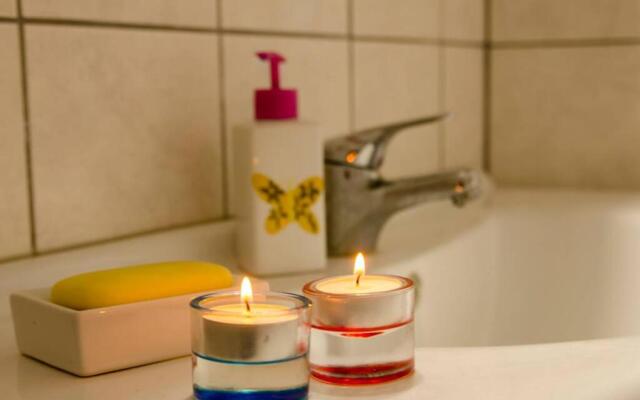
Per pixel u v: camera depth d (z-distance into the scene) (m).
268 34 0.85
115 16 0.69
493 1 1.28
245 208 0.69
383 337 0.43
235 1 0.81
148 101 0.72
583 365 0.45
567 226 1.04
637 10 1.18
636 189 1.21
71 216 0.67
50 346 0.48
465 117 1.25
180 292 0.50
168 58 0.74
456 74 1.22
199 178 0.78
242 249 0.71
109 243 0.69
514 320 1.05
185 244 0.72
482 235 1.00
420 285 0.81
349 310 0.42
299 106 0.90
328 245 0.78
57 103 0.65
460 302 0.92
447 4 1.18
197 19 0.76
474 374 0.44
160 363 0.48
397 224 0.96
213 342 0.40
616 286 1.03
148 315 0.48
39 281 0.60
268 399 0.39
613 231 1.03
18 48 0.62
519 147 1.28
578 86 1.24
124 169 0.71
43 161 0.64
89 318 0.45
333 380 0.43
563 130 1.25
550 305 1.05
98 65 0.68
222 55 0.80
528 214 1.06
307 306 0.40
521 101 1.28
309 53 0.91
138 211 0.72
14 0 0.61
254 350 0.39
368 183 0.77
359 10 0.99
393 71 1.07
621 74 1.20
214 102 0.79
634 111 1.20
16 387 0.44
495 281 1.06
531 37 1.26
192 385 0.44
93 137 0.68
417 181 0.78
